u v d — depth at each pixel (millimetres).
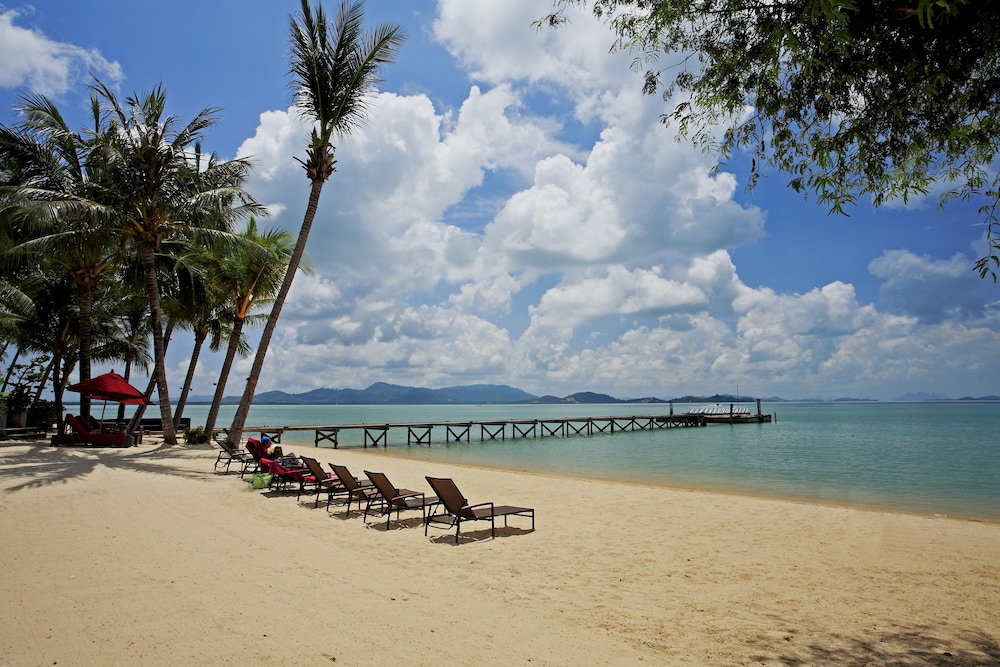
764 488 15531
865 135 4879
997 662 3973
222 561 6152
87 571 5711
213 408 21016
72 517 8266
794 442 36938
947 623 4766
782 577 6059
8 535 7160
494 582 5660
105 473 12688
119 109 16031
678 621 4691
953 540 7887
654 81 5602
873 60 4406
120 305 24562
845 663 3924
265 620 4473
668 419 57469
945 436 42812
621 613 4844
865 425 62969
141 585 5293
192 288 19141
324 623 4430
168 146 16484
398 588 5375
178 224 17047
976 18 3576
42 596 4969
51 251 16453
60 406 24250
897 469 20656
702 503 10797
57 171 17359
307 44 15922
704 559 6742
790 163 5375
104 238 16141
